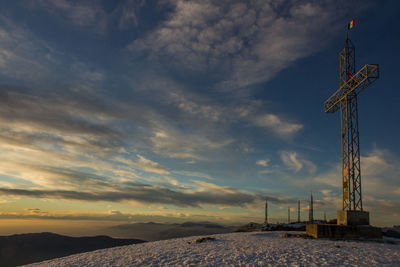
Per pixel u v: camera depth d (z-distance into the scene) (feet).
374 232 88.22
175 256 65.46
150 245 85.71
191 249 73.87
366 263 55.11
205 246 77.77
